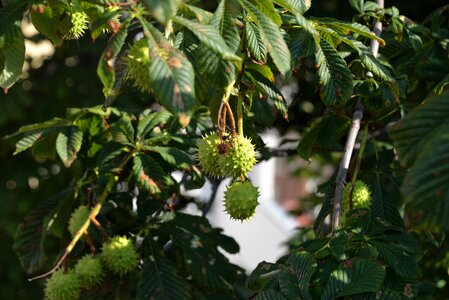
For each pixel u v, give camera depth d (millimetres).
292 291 1527
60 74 3150
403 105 1906
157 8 1340
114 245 1745
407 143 1354
